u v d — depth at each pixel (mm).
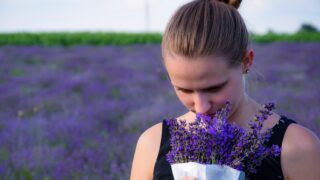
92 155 5902
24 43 29391
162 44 1724
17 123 7840
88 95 10852
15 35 30188
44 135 7055
